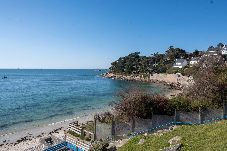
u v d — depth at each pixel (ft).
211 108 99.96
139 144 61.93
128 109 92.12
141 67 567.18
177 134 60.85
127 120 91.25
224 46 518.37
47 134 125.90
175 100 99.91
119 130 85.56
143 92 99.60
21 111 200.44
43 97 289.74
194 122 94.22
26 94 322.34
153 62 581.12
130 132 87.25
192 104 98.94
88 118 165.58
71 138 86.84
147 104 92.84
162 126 89.40
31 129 141.59
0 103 244.01
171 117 94.27
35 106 224.74
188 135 58.59
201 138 55.57
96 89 380.78
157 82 433.48
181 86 315.78
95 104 233.76
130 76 545.85
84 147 78.79
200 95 116.57
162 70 515.91
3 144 112.47
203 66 175.42
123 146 64.85
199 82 121.19
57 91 358.43
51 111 199.52
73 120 161.07
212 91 113.19
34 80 624.59
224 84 114.93
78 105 229.04
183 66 489.26
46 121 163.22
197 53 604.90
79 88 402.93
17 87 426.51
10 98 282.77
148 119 91.20
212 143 51.72
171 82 399.24
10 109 209.67
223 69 152.05
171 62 568.82
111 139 82.58
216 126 60.59
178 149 52.75
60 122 157.17
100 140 81.76
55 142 91.61
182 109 96.43
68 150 80.69
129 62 597.93
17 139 121.49
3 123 157.99
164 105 95.20
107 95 303.89
